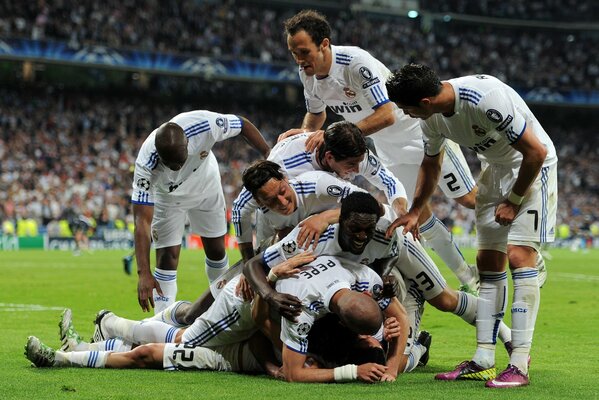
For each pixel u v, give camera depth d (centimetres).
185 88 5122
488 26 5997
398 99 650
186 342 723
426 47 5603
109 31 4572
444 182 1009
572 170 5403
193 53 4822
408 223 702
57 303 1439
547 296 1670
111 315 782
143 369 725
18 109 4478
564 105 5453
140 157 884
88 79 4947
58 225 3888
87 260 2864
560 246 4753
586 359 847
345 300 620
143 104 4944
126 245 3959
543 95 5453
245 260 773
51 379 670
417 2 5775
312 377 657
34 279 1997
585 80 5641
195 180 970
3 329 1052
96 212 3991
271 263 677
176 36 4819
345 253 676
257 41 5081
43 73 4841
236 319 700
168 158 845
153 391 620
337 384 650
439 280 759
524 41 5891
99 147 4444
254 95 5325
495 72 5647
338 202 703
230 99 5244
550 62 5756
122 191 4212
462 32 5975
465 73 5616
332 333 693
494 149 693
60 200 3981
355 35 5406
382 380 663
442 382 677
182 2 4966
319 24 845
